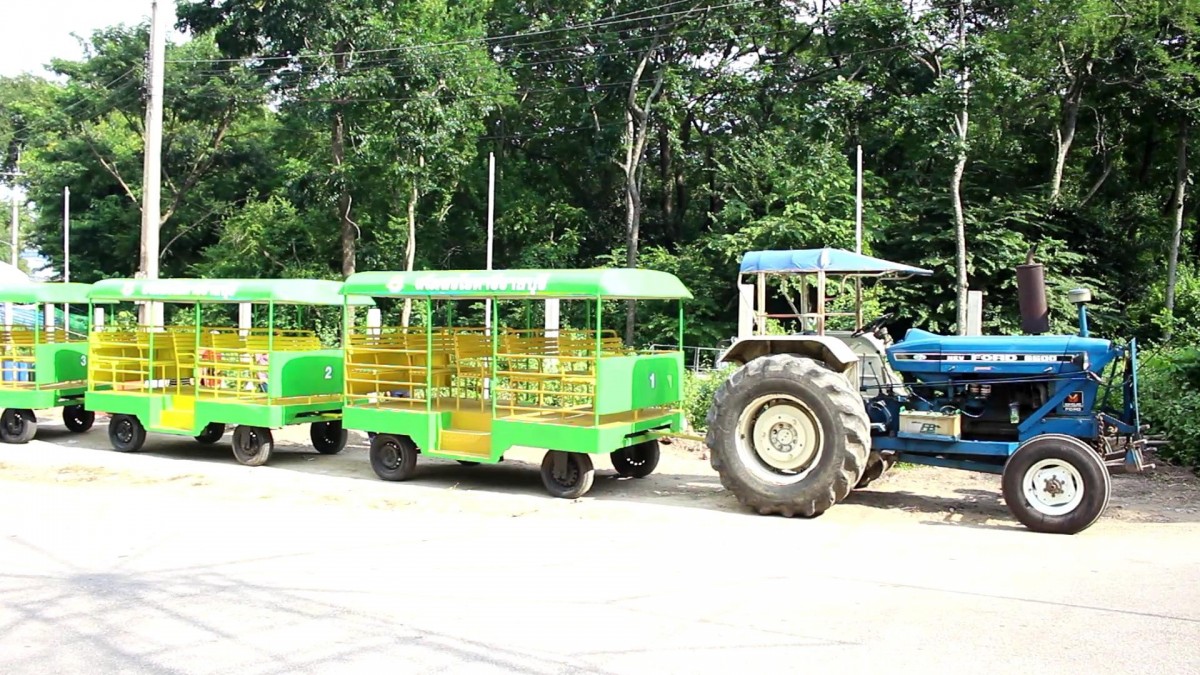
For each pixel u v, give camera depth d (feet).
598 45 93.20
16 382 42.04
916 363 27.61
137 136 115.44
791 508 26.25
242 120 113.09
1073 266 75.51
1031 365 26.07
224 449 40.29
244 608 17.85
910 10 71.36
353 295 32.91
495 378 30.25
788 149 79.92
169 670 14.65
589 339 33.35
